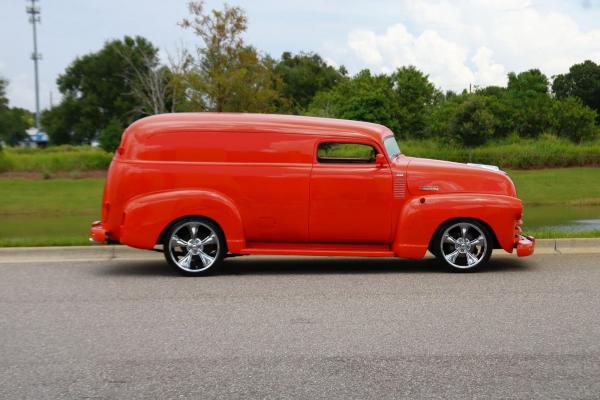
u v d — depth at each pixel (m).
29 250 9.84
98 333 5.84
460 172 8.65
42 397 4.38
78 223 21.28
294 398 4.34
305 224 8.54
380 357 5.14
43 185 32.94
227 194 8.48
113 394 4.43
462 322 6.12
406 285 7.82
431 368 4.89
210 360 5.09
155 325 6.09
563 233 10.91
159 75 42.31
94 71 72.25
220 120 8.56
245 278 8.33
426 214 8.45
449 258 8.64
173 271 8.81
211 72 28.75
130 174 8.48
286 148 8.51
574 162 38.72
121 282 8.08
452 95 53.12
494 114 45.28
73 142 74.62
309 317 6.34
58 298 7.21
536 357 5.13
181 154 8.50
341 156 8.87
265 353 5.25
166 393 4.43
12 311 6.64
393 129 41.31
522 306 6.73
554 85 70.31
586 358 5.10
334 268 9.05
